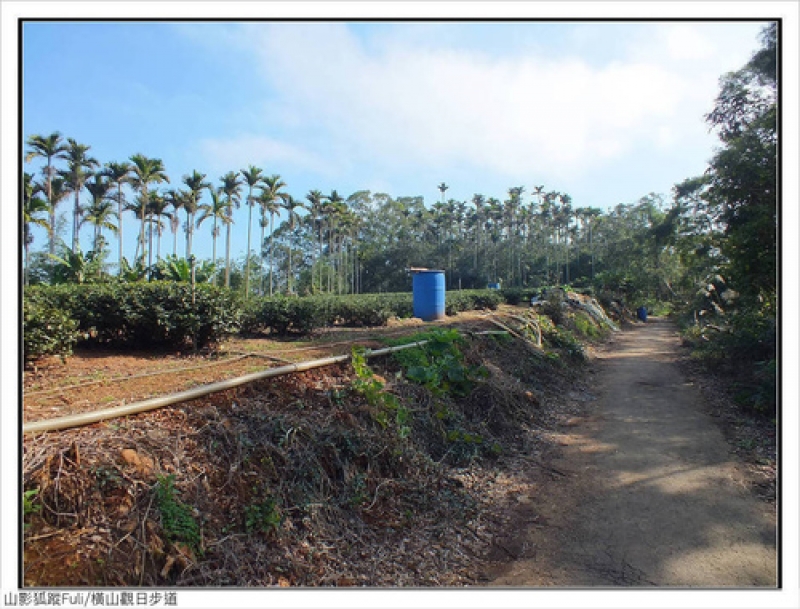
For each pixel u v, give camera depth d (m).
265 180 35.34
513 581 3.70
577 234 61.88
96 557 2.86
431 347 7.93
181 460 3.67
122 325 7.35
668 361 13.98
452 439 6.09
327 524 4.03
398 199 67.81
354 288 60.59
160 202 30.80
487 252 62.19
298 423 4.66
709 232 17.34
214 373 5.50
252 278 53.00
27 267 23.31
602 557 3.98
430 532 4.40
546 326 15.02
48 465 3.09
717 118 11.23
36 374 5.43
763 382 8.10
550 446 6.75
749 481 5.32
